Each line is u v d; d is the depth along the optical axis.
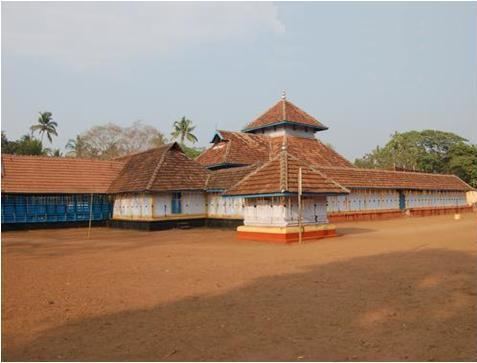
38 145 52.69
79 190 29.14
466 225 27.42
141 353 5.96
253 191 19.17
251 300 8.60
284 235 18.08
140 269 12.22
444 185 44.62
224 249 16.55
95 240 21.14
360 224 30.03
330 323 7.13
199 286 9.89
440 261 12.76
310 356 5.80
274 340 6.39
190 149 62.91
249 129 41.22
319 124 40.91
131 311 7.97
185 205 27.73
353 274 11.02
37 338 6.64
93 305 8.41
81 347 6.23
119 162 32.88
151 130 67.25
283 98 41.84
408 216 39.38
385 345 6.16
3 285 10.23
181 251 16.16
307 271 11.52
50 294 9.33
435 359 5.67
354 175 35.72
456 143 67.00
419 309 7.85
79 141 63.81
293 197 18.84
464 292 9.01
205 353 5.93
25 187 27.30
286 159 19.61
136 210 27.72
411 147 68.75
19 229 27.30
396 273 11.05
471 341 6.28
